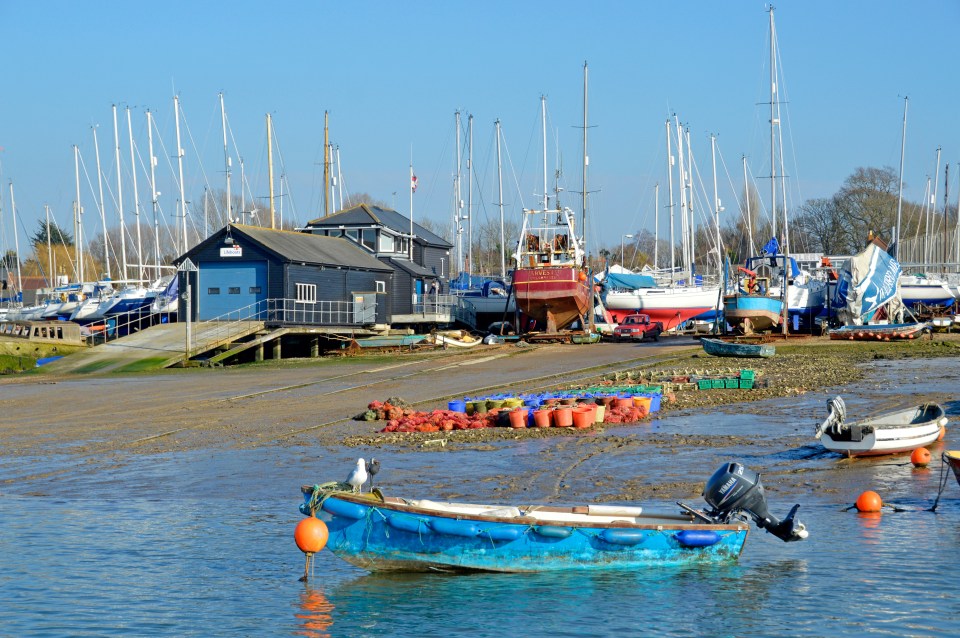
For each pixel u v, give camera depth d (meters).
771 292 71.25
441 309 80.00
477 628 13.91
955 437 27.05
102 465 26.67
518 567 16.12
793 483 22.03
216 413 36.69
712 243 110.25
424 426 30.83
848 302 64.75
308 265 67.75
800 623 13.70
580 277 68.31
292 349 66.69
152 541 18.50
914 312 72.75
